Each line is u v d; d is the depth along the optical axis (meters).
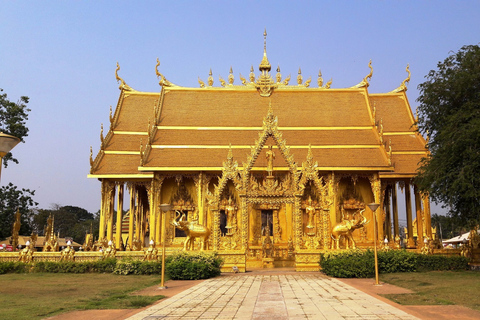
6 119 46.62
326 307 13.43
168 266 22.92
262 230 35.06
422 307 13.74
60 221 109.12
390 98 42.78
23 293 17.75
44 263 27.00
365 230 36.31
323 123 39.66
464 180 24.41
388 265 25.06
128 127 39.47
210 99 41.69
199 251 26.23
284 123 39.62
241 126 39.28
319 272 26.66
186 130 38.78
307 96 42.25
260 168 34.34
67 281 22.14
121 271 25.31
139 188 40.78
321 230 28.48
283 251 34.16
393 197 42.00
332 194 34.97
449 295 16.31
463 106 26.27
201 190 35.09
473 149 24.78
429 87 28.19
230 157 28.69
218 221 27.98
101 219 35.44
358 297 15.64
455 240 62.31
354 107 41.34
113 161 36.50
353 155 36.47
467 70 26.45
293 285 19.55
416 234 39.78
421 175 29.23
